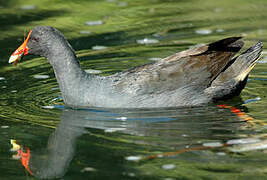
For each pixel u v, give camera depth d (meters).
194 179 8.77
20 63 16.58
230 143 10.18
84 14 21.17
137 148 10.08
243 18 20.28
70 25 19.77
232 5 22.47
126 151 9.95
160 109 12.20
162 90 12.23
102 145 10.28
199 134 10.70
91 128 11.27
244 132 10.73
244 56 12.84
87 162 9.54
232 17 20.52
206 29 19.08
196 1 23.45
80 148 10.17
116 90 12.16
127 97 12.11
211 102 12.65
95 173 9.09
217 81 12.64
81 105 12.43
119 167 9.30
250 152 9.76
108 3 22.97
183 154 9.77
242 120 11.45
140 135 10.77
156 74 12.34
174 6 22.61
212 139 10.41
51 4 22.62
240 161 9.40
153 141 10.40
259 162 9.32
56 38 12.38
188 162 9.42
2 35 18.39
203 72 12.53
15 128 11.36
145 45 17.70
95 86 12.26
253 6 22.12
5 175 9.25
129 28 19.53
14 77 15.12
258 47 12.95
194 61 12.59
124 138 10.62
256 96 13.13
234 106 12.42
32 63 16.59
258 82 14.25
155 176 8.92
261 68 15.32
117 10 21.95
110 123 11.52
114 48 17.53
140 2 23.27
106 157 9.72
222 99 12.79
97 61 16.39
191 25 19.70
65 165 9.51
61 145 10.38
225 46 12.78
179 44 17.58
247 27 19.05
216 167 9.19
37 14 21.03
